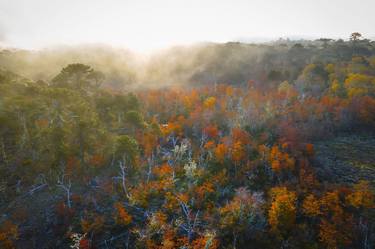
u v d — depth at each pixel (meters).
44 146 58.06
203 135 78.81
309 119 88.88
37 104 65.25
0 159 57.75
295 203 55.03
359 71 129.25
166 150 73.12
